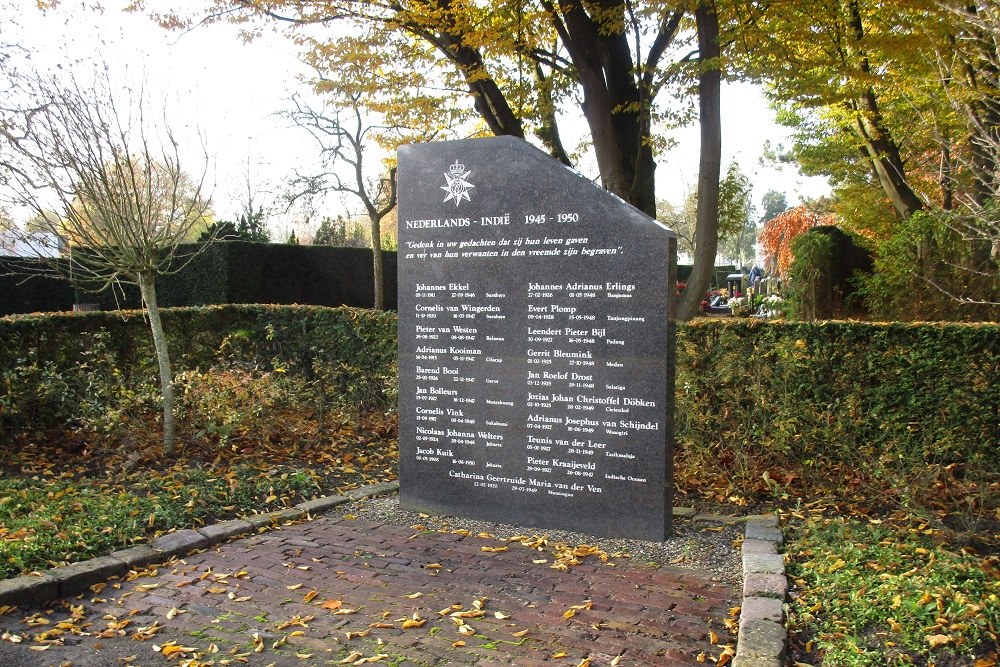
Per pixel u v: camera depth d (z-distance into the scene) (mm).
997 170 6574
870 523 5402
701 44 7828
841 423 6406
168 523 5414
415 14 8297
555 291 5469
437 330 5918
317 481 6770
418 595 4297
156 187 7840
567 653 3594
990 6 5773
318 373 9539
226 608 4160
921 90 10797
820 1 8398
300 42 9039
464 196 5766
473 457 5820
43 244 7590
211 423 7637
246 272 18562
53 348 8125
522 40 8805
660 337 5137
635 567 4746
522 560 4902
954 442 6121
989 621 3611
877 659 3379
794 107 12617
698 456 6750
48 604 4250
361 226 32156
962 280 11875
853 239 16016
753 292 28891
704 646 3654
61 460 7309
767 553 4738
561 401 5484
